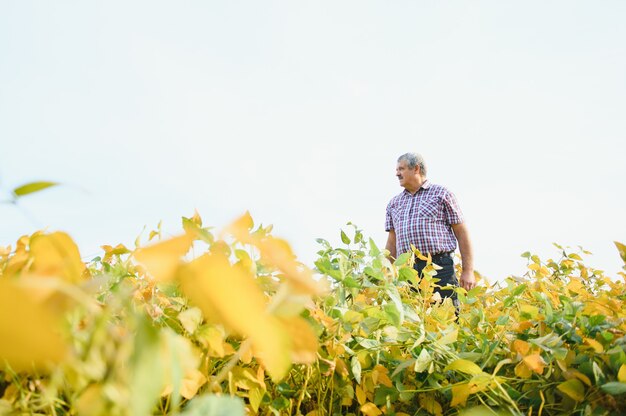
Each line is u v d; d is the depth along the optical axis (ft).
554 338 2.75
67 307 0.93
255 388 2.19
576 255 5.83
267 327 0.88
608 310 3.07
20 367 1.33
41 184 1.15
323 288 0.91
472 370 2.57
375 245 3.35
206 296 0.87
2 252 1.72
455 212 11.85
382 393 2.80
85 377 1.02
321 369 2.50
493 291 5.20
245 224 0.96
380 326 3.00
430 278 4.26
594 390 2.51
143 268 2.09
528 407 2.77
